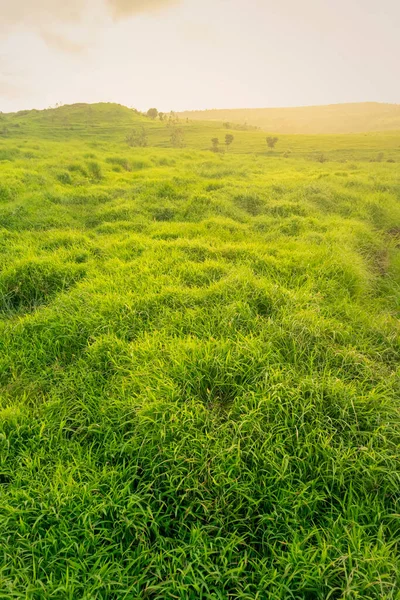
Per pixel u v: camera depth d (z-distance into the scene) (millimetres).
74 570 1967
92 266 6031
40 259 6000
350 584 1884
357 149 59062
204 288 4961
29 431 2857
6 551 2025
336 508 2285
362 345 3916
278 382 3061
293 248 6953
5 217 8766
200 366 3281
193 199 10461
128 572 2020
